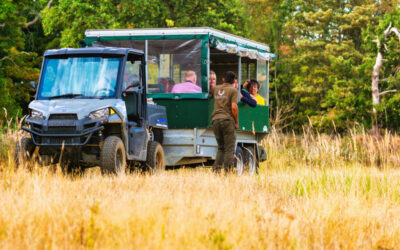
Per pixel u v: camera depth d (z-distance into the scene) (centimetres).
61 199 1239
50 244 885
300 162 2881
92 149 2131
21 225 995
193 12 8206
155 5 7456
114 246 903
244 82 3266
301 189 1867
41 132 2088
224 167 2384
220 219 1080
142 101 2350
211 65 3338
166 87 2728
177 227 998
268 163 3192
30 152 2127
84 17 6962
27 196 1285
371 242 1131
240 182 1827
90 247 892
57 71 2233
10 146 2505
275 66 11162
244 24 9169
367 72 9012
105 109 2119
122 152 2127
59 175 1769
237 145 2961
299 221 1196
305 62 10838
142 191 1412
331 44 10544
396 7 9731
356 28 11000
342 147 2964
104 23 7100
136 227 982
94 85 2200
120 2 7381
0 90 7031
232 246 930
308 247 1027
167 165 2717
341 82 9350
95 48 2267
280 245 982
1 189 1458
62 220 1030
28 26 8981
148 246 893
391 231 1253
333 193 1720
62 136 2077
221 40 2834
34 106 2144
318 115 10125
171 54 2734
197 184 1616
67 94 2188
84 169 2309
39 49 8981
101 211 1105
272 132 3425
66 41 7069
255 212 1195
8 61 7731
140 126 2333
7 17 7412
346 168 2525
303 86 10594
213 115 2452
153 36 2734
